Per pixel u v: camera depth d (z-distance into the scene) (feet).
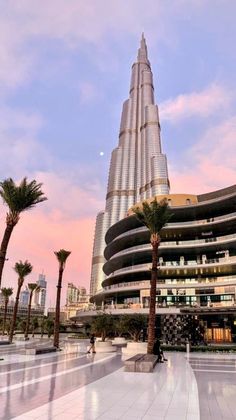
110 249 265.13
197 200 249.14
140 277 219.41
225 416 27.32
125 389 37.99
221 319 178.91
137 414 26.78
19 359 76.13
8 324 252.01
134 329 124.57
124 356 90.48
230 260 187.73
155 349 79.05
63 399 31.91
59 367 60.59
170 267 199.00
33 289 205.46
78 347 128.88
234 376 52.29
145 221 99.66
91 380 44.57
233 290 179.63
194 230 219.20
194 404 30.78
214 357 93.20
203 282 190.70
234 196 204.23
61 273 121.80
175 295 190.80
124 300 214.90
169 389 38.52
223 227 212.23
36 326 238.48
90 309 215.92
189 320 172.86
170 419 25.49
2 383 41.39
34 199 88.17
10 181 87.45
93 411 27.43
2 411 27.09
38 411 27.14
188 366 65.98
